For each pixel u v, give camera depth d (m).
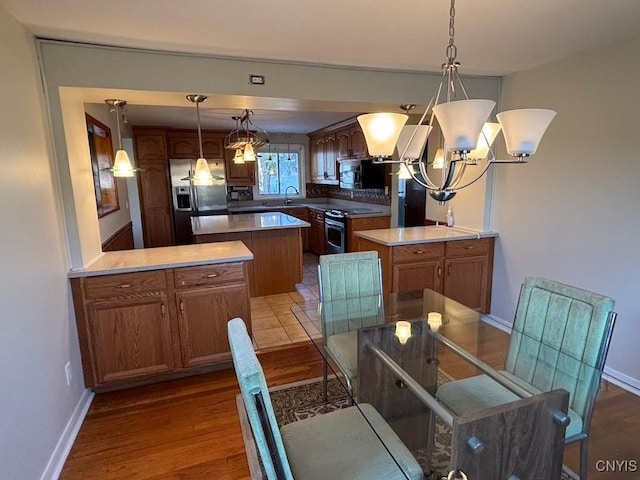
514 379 1.85
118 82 2.29
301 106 2.96
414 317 2.51
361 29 2.09
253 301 4.30
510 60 2.77
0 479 1.40
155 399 2.45
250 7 1.79
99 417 2.27
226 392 2.53
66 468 1.87
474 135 1.21
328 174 6.50
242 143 4.41
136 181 5.94
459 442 1.12
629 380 2.51
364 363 1.99
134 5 1.75
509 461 1.17
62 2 1.70
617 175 2.47
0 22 1.67
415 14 1.90
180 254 2.78
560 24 2.07
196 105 2.82
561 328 1.74
